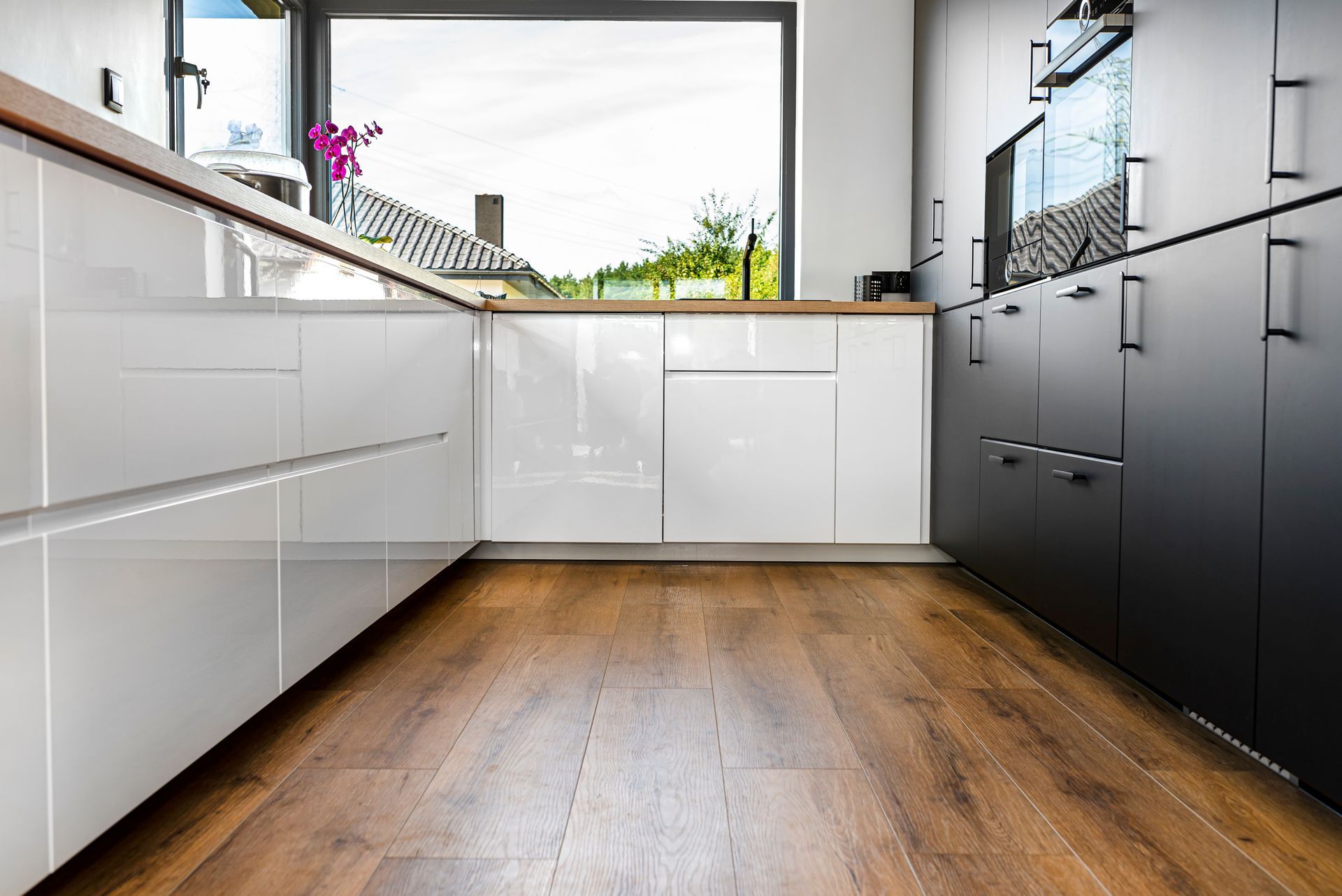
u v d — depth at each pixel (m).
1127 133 1.64
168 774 1.06
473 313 2.71
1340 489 1.07
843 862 1.05
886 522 2.84
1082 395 1.83
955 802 1.21
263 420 1.30
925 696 1.65
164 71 2.37
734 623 2.17
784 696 1.64
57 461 0.85
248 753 1.36
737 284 3.49
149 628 1.01
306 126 3.39
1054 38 1.97
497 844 1.09
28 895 0.96
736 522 2.83
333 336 1.58
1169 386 1.48
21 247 0.80
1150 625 1.55
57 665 0.86
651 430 2.80
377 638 2.02
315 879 1.00
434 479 2.28
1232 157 1.30
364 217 3.44
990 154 2.39
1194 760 1.36
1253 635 1.25
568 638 2.02
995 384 2.33
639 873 1.02
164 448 1.04
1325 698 1.09
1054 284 1.97
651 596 2.45
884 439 2.83
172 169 1.03
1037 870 1.03
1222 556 1.33
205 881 0.99
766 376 2.81
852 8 3.24
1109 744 1.42
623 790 1.24
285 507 1.38
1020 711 1.57
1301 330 1.14
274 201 1.30
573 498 2.81
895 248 3.27
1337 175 1.07
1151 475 1.54
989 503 2.38
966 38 2.60
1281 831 1.13
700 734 1.45
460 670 1.78
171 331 1.05
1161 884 1.00
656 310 2.79
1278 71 1.19
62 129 0.82
